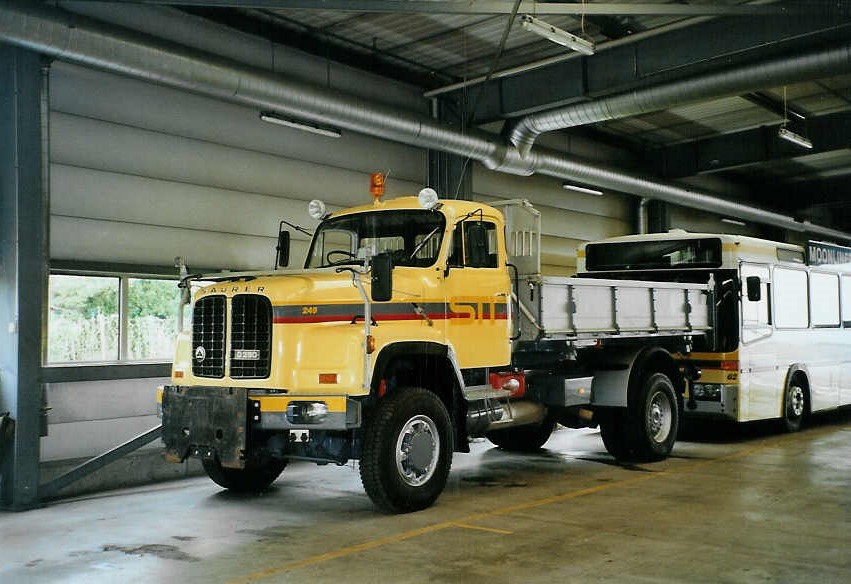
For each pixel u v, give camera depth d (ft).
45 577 19.60
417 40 42.60
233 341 25.53
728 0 37.96
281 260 31.65
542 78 43.96
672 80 40.32
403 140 42.37
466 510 26.17
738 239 41.06
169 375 35.83
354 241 29.66
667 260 42.65
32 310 29.01
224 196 39.04
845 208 97.91
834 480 30.63
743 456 36.81
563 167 51.96
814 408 46.98
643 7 32.89
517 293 30.53
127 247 35.09
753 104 55.47
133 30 31.63
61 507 28.17
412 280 26.63
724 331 40.81
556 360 33.19
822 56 35.68
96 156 34.14
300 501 28.30
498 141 46.78
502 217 30.04
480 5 31.60
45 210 30.91
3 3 27.48
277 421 24.11
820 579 18.49
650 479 31.45
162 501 28.81
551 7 32.68
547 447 40.86
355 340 24.72
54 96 32.76
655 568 19.43
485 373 29.22
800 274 46.39
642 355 35.40
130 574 19.72
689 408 40.50
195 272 37.63
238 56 39.45
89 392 33.06
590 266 45.24
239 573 19.58
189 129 37.68
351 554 21.03
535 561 20.15
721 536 22.36
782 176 80.64
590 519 24.63
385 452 24.99
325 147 43.93
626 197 68.08
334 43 43.11
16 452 28.02
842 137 57.26
